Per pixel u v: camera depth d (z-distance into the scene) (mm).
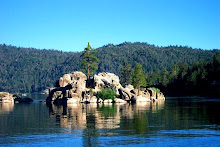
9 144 33344
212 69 158625
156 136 35594
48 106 89250
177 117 51906
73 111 68062
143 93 113750
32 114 63312
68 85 113250
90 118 53188
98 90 108438
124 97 106688
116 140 34031
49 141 34469
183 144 31703
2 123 49000
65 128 42500
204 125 42406
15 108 82688
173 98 123500
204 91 153500
